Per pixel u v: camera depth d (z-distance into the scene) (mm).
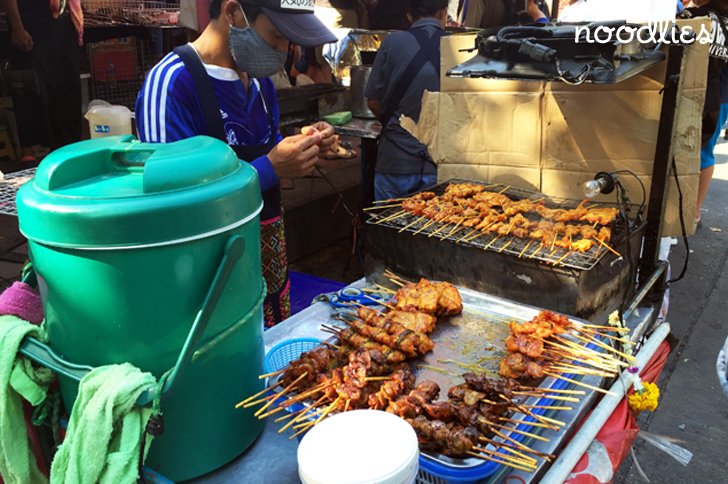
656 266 2969
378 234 2930
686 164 2828
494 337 2301
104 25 7309
